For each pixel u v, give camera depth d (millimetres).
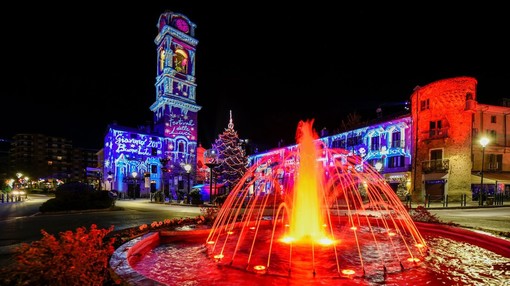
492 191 33469
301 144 10711
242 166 45750
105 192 24375
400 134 37688
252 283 4965
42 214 20281
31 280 3463
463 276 5309
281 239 8789
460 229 8930
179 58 62406
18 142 129000
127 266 4676
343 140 46062
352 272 5516
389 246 7789
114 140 52656
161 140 57656
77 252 3963
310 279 5148
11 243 9867
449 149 32594
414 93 36125
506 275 5379
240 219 12258
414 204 29031
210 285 4891
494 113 34812
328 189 21406
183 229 9219
